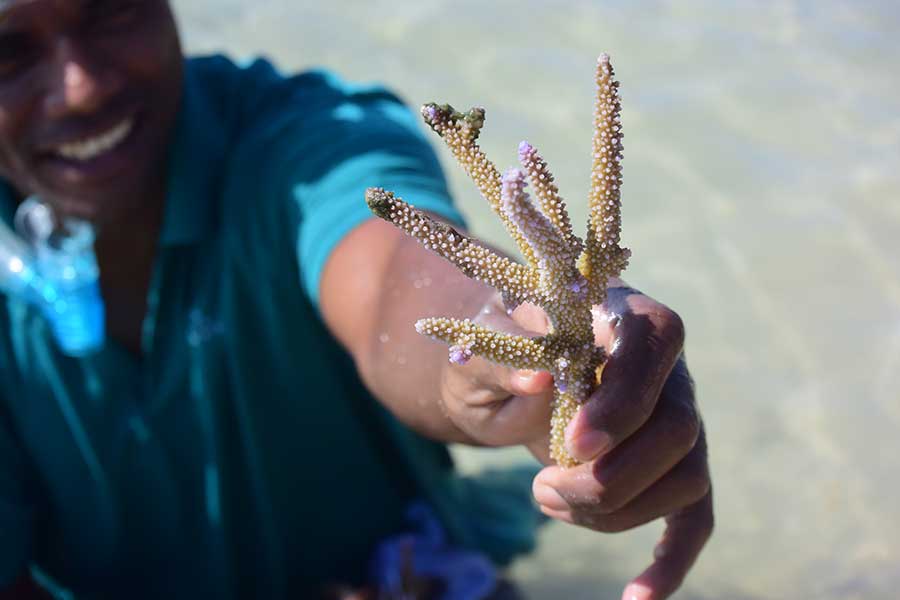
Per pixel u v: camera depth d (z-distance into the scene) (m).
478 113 0.41
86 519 0.85
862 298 1.08
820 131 1.28
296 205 0.71
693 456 0.45
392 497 0.89
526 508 0.99
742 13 1.51
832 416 0.98
